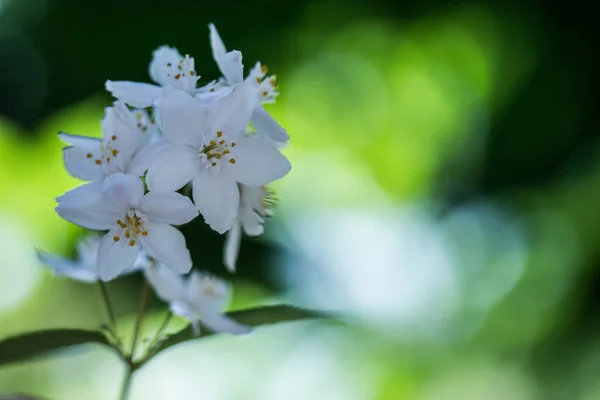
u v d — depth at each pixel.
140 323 0.39
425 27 0.81
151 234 0.37
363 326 0.70
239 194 0.39
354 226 0.77
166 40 0.73
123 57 0.73
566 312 0.73
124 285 0.64
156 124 0.38
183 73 0.38
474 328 0.74
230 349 0.67
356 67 0.84
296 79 0.80
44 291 0.69
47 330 0.38
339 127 0.82
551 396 0.72
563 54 0.75
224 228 0.38
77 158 0.38
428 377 0.72
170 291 0.39
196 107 0.37
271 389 0.67
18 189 0.73
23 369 0.63
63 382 0.64
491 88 0.80
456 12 0.79
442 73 0.82
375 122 0.82
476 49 0.81
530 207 0.76
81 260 0.41
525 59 0.78
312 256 0.73
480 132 0.79
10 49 0.74
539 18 0.76
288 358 0.68
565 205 0.75
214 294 0.39
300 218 0.75
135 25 0.72
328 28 0.79
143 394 0.64
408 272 0.75
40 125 0.74
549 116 0.75
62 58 0.73
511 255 0.76
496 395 0.72
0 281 0.69
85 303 0.66
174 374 0.65
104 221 0.37
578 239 0.74
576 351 0.72
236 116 0.38
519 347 0.74
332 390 0.68
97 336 0.38
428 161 0.81
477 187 0.78
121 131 0.38
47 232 0.72
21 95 0.73
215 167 0.38
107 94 0.73
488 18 0.79
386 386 0.71
